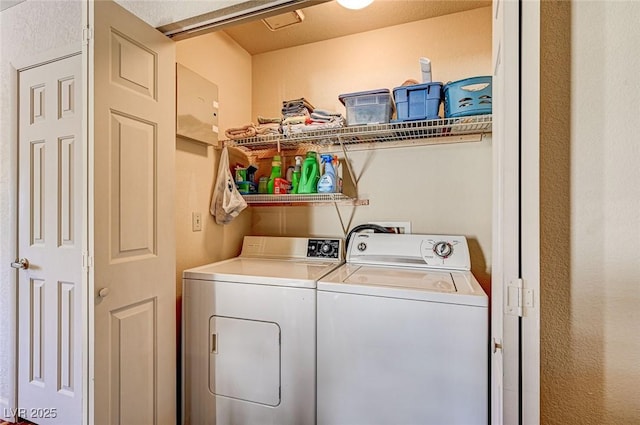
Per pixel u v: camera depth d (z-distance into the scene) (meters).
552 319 0.67
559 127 0.66
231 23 1.42
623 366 0.63
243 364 1.50
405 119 1.65
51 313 1.68
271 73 2.37
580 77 0.65
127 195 1.27
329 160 1.96
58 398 1.65
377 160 2.08
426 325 1.23
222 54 2.09
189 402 1.59
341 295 1.35
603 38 0.64
